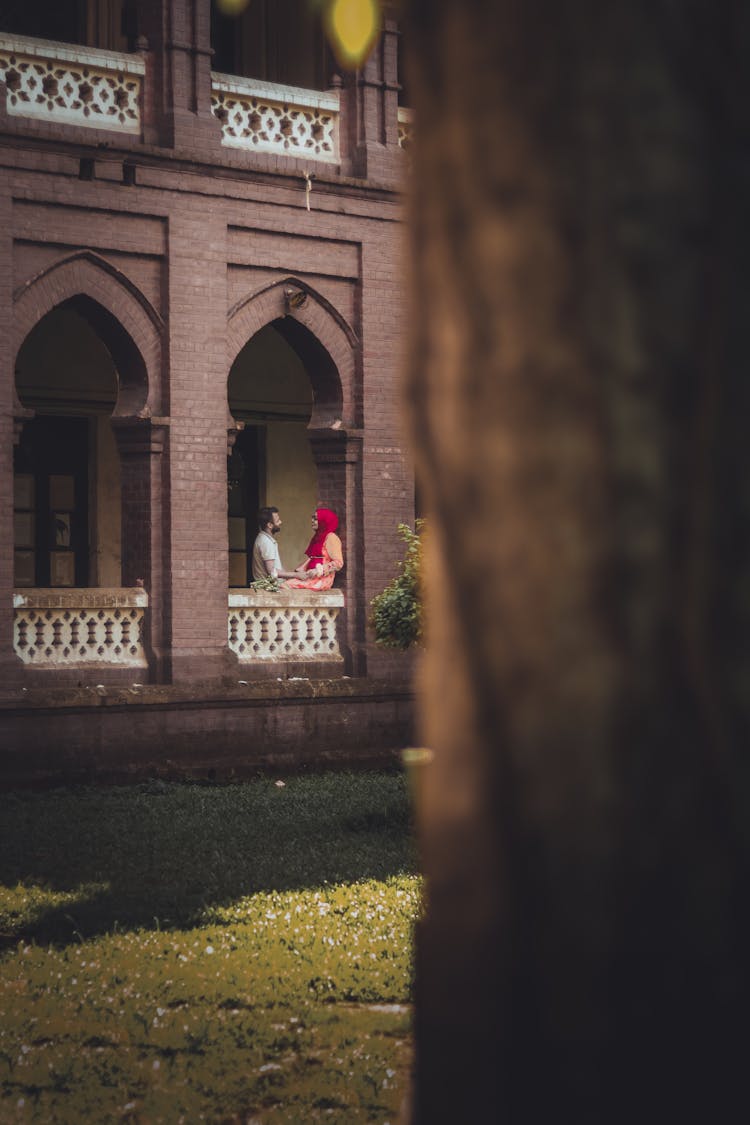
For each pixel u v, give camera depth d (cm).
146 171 1978
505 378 225
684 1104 216
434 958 236
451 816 232
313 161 2152
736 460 218
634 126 222
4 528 1859
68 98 1944
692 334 220
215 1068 781
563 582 219
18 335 1889
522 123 227
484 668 225
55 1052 808
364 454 2181
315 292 2150
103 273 1969
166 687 1978
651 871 217
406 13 246
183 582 2016
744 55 225
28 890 1260
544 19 226
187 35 2028
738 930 216
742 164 222
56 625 1938
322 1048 830
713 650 217
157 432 2000
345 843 1519
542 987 221
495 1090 227
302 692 2098
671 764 217
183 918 1159
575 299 222
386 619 1611
